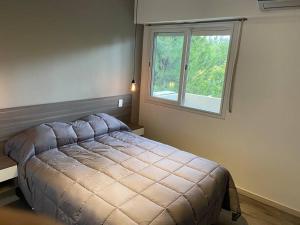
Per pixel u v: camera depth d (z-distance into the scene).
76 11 2.79
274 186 2.69
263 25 2.51
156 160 2.30
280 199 2.66
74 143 2.62
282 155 2.59
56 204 1.81
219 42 2.92
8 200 2.35
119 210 1.55
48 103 2.74
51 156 2.26
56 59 2.72
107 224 1.48
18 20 2.34
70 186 1.82
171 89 3.49
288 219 2.49
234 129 2.89
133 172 2.05
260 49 2.57
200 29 3.05
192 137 3.31
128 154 2.41
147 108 3.81
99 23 3.07
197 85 3.22
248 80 2.70
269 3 2.27
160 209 1.59
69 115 2.97
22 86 2.49
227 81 2.85
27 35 2.43
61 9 2.65
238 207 2.32
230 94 2.85
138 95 3.89
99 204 1.62
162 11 3.15
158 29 3.46
